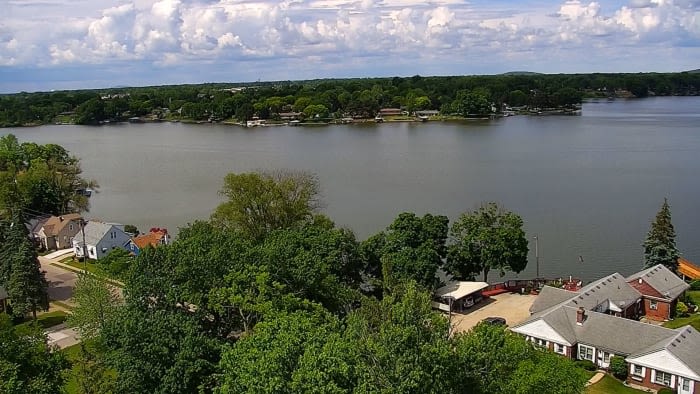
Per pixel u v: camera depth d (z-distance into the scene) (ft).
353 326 116.57
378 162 574.56
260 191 264.31
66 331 209.15
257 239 253.85
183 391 122.21
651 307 219.41
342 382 99.91
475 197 417.49
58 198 393.29
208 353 127.75
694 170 500.33
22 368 118.73
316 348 104.53
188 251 157.89
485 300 238.27
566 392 119.24
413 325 101.40
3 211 366.84
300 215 266.57
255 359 105.81
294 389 96.73
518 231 247.91
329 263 212.84
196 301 149.89
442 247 245.24
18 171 445.37
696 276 265.34
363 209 390.01
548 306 208.64
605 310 209.87
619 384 171.01
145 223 381.19
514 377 114.93
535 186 449.89
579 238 322.55
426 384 96.58
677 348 164.86
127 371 125.08
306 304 150.20
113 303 179.93
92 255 305.94
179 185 490.90
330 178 494.59
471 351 109.09
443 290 229.86
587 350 182.70
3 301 223.71
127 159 629.92
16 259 214.07
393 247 233.55
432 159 588.09
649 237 266.98
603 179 471.21
